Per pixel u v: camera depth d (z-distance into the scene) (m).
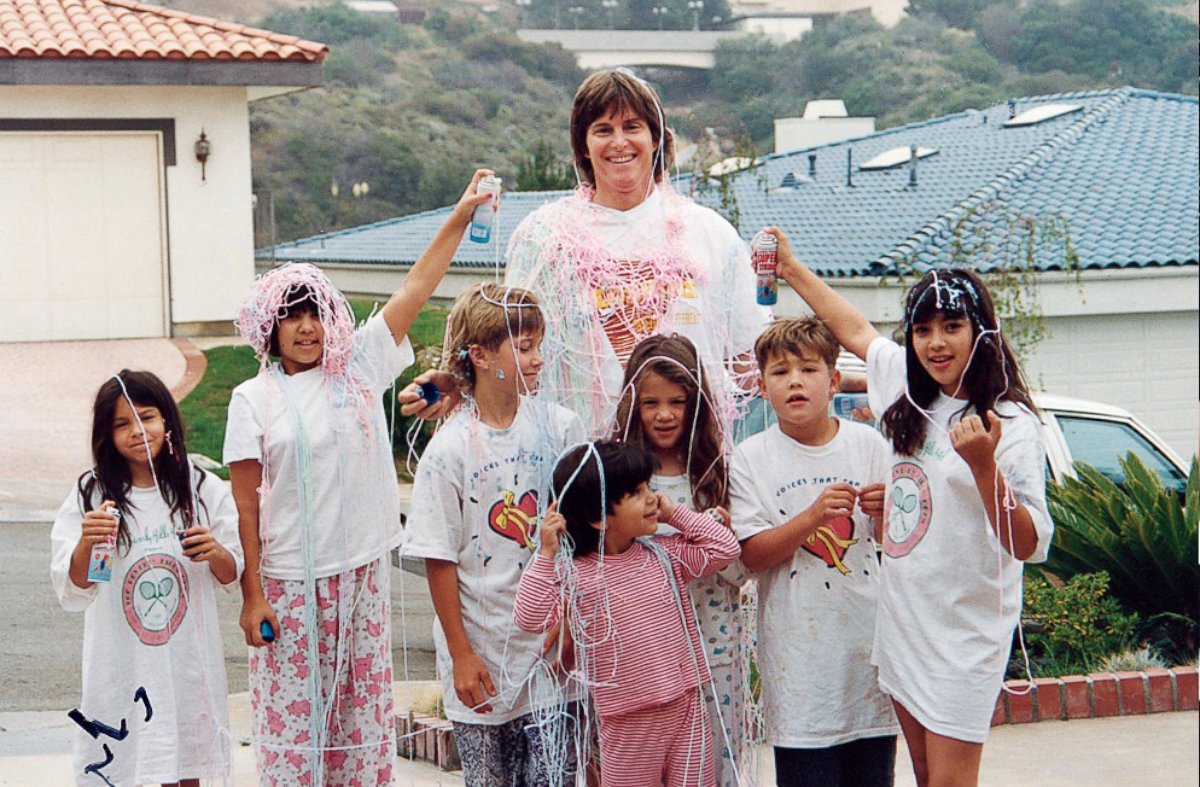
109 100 18.42
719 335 4.36
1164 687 6.04
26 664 7.22
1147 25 27.78
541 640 4.11
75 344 18.31
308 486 4.21
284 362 4.34
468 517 4.10
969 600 3.78
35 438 13.78
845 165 21.06
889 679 3.91
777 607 4.07
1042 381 14.90
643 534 3.95
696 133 21.11
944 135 21.92
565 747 4.08
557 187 29.44
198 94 18.73
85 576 4.21
